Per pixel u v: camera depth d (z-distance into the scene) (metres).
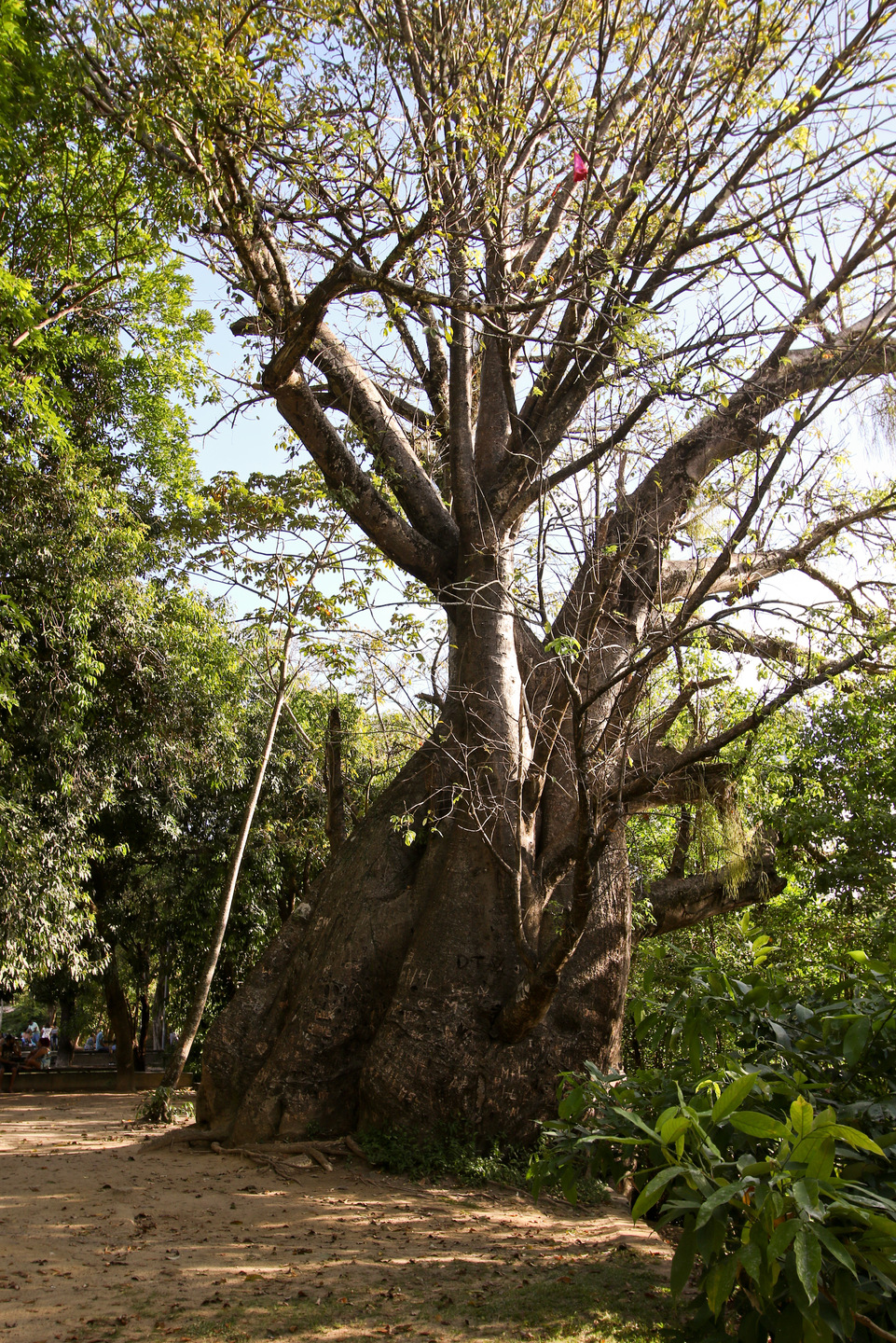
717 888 11.86
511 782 10.03
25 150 11.73
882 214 7.99
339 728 13.79
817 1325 2.96
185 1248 5.86
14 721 14.05
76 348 17.06
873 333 8.12
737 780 10.05
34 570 14.00
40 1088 19.52
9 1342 4.16
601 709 10.16
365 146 8.20
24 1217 6.45
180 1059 14.05
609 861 10.16
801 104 8.71
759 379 10.32
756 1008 4.29
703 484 8.39
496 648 10.73
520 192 10.20
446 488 13.30
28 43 8.13
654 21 9.15
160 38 7.33
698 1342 3.45
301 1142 8.81
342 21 8.38
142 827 18.41
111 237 15.48
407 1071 8.82
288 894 21.52
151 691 16.31
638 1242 6.57
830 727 11.04
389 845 10.60
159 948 20.84
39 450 15.45
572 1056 9.12
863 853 10.77
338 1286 5.19
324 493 13.55
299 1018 9.59
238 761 18.30
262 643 16.48
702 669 8.83
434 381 13.29
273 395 10.17
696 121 9.38
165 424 19.78
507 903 9.58
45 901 13.95
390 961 9.80
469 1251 6.13
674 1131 3.25
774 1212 2.88
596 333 9.61
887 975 4.18
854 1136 2.94
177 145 8.01
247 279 9.21
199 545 13.73
